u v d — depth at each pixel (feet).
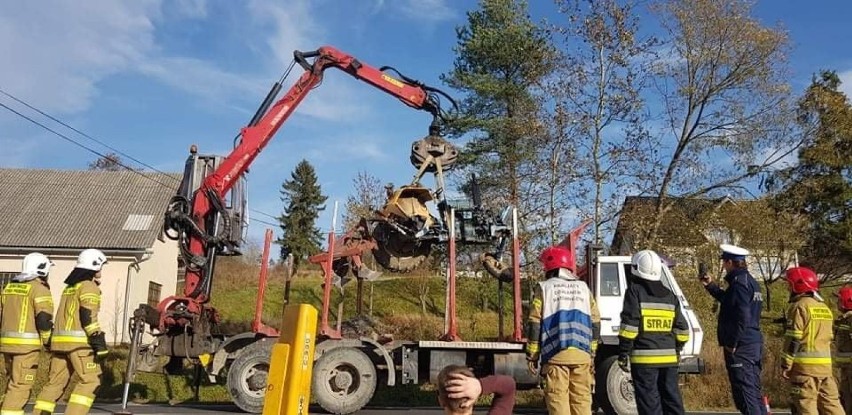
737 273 26.63
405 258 38.34
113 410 35.47
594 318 23.91
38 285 26.30
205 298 37.65
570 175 72.84
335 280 38.47
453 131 85.97
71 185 94.48
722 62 75.77
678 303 24.11
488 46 87.10
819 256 105.70
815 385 25.86
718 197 77.05
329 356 34.45
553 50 75.41
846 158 95.45
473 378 9.09
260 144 40.14
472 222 37.88
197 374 40.63
